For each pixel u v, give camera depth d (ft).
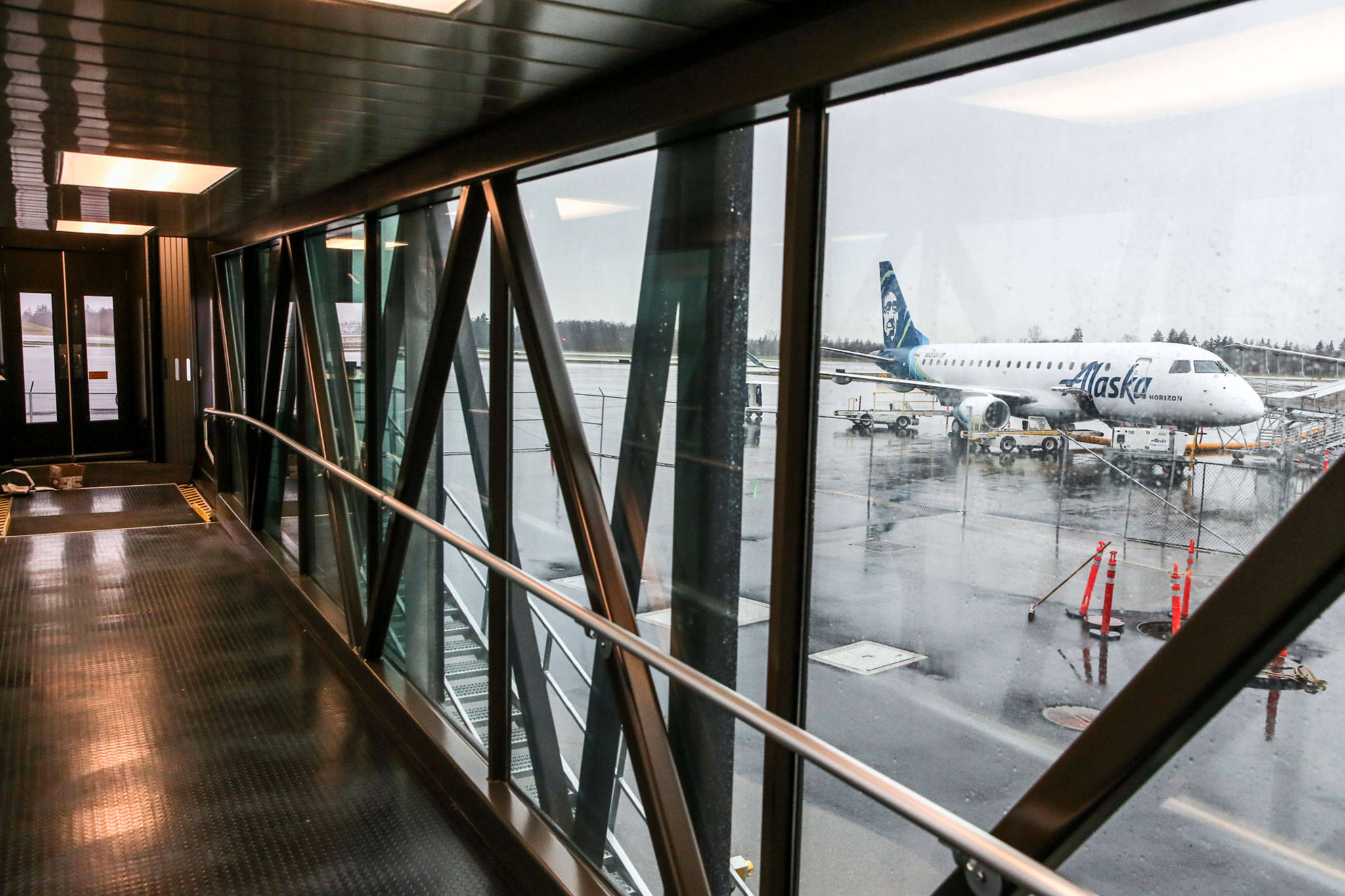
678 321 8.04
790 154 6.23
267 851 10.42
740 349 7.37
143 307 37.47
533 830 9.99
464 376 11.97
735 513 7.51
